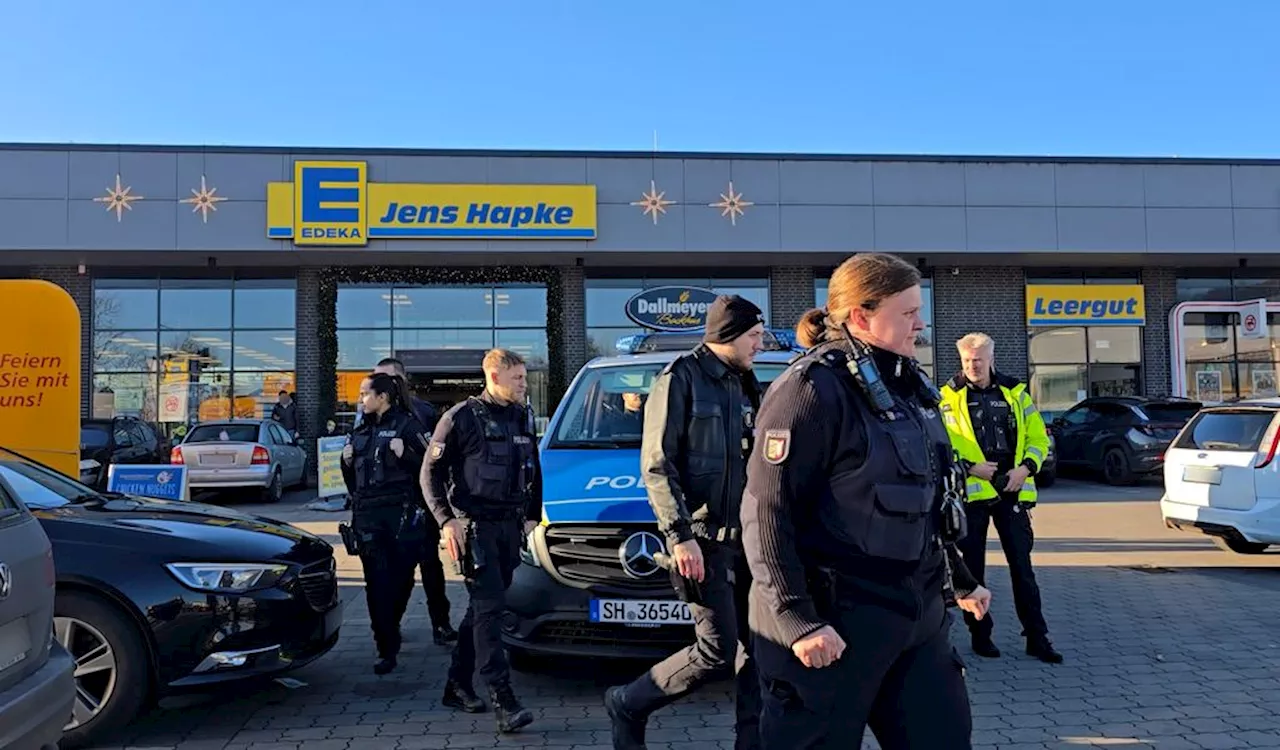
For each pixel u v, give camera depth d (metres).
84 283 17.89
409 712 4.55
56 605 4.00
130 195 16.33
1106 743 4.07
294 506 14.39
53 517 4.26
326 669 5.37
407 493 5.21
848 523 2.24
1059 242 17.97
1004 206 17.91
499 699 4.16
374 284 18.31
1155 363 19.98
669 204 17.30
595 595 4.29
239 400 18.11
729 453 3.47
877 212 17.67
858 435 2.24
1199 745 4.04
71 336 7.89
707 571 3.36
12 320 7.80
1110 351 19.97
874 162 17.70
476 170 16.95
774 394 2.35
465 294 18.53
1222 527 8.12
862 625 2.23
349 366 18.23
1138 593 7.22
